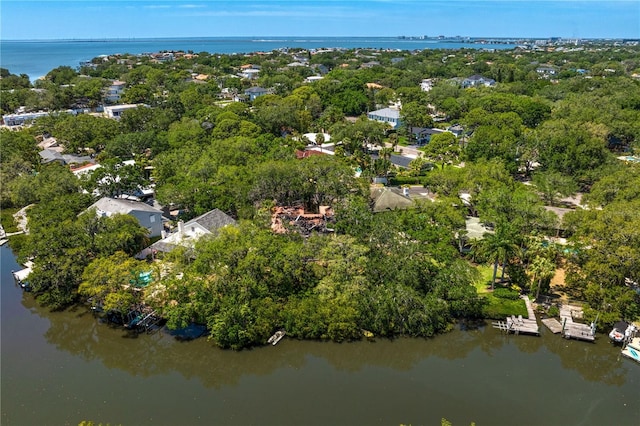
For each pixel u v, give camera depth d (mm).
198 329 53812
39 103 169875
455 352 51094
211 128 127812
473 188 81438
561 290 60594
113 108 163750
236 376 47438
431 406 43188
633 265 53312
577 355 50531
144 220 73938
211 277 53344
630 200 74500
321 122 143625
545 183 87875
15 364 48469
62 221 66188
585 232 60906
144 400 43781
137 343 51906
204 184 79250
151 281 55188
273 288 54656
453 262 57500
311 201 83500
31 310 57812
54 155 112812
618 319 52094
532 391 45344
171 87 197375
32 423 40500
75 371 47781
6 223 81312
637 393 45156
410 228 65625
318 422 41094
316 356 50469
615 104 140625
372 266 56219
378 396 44406
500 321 54656
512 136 109875
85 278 54719
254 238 57062
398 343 51656
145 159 105562
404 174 107000
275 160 88875
